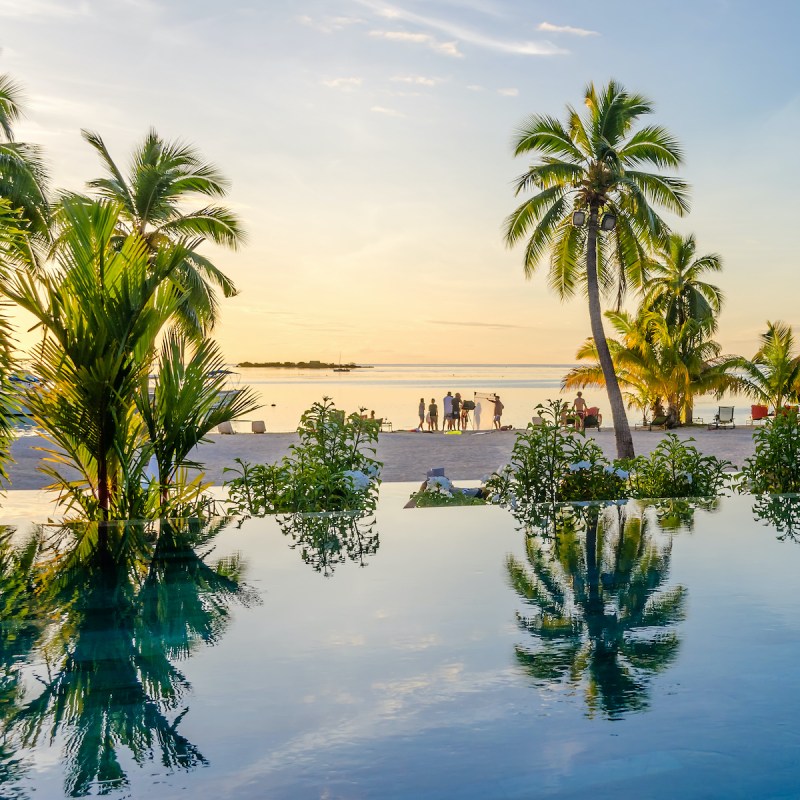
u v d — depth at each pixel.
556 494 8.43
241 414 7.69
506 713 2.61
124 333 6.94
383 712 2.62
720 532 6.22
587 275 20.39
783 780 2.14
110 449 7.24
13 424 7.29
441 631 3.56
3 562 5.18
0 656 3.26
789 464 9.04
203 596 4.24
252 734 2.46
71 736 2.44
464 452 22.22
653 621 3.70
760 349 33.50
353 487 7.83
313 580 4.62
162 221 23.08
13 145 18.23
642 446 23.95
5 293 6.68
